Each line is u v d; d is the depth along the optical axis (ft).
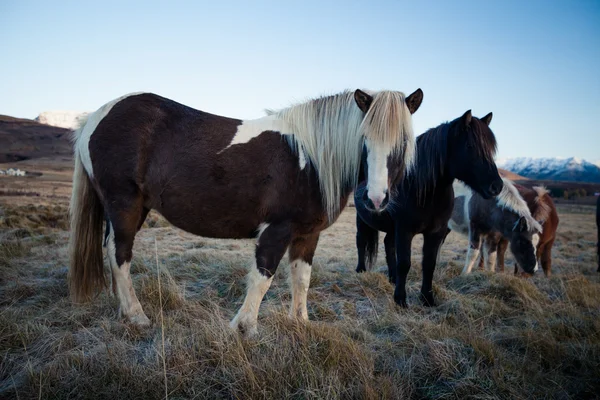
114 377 6.72
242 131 9.35
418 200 11.96
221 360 7.18
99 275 10.52
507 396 6.85
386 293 13.76
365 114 8.64
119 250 9.74
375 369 7.73
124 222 9.67
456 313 11.79
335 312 11.70
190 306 10.77
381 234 38.32
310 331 8.29
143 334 9.02
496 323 11.37
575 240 40.42
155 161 9.36
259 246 9.06
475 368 7.48
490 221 18.58
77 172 10.28
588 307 13.24
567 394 7.13
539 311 11.69
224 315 10.89
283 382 6.73
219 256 17.69
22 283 11.98
